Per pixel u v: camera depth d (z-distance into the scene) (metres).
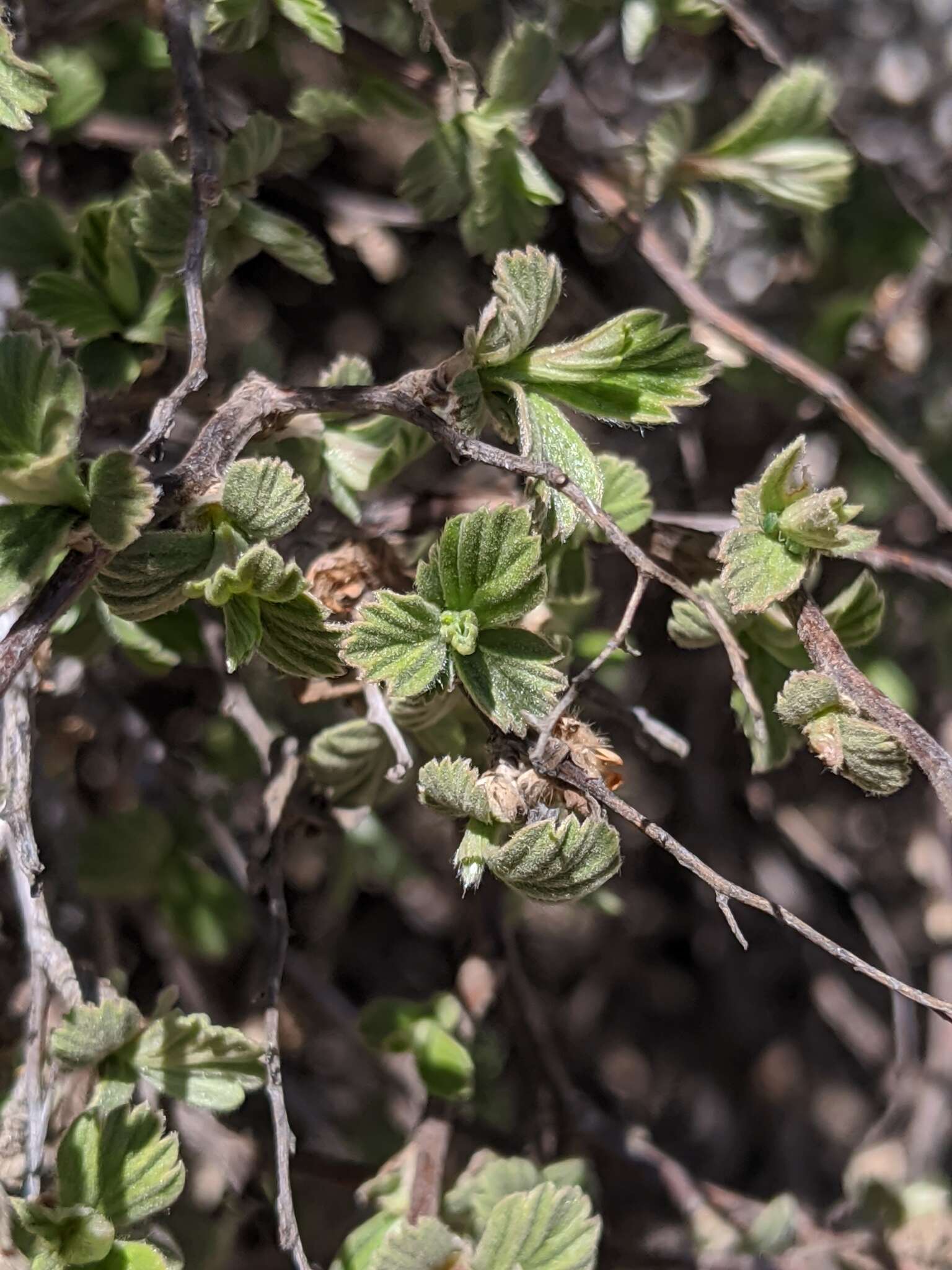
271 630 0.33
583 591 0.39
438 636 0.33
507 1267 0.35
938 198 0.45
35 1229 0.34
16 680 0.37
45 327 0.38
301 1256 0.36
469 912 0.43
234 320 0.44
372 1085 0.47
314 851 0.46
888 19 0.45
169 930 0.41
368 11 0.41
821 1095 0.57
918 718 0.45
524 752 0.34
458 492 0.40
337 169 0.42
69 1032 0.35
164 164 0.37
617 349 0.34
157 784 0.42
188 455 0.34
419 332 0.45
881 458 0.42
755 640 0.37
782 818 0.48
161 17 0.39
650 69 0.43
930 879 0.47
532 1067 0.43
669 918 0.56
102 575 0.33
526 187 0.39
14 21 0.39
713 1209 0.42
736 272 0.44
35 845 0.36
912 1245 0.41
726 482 0.45
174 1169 0.35
